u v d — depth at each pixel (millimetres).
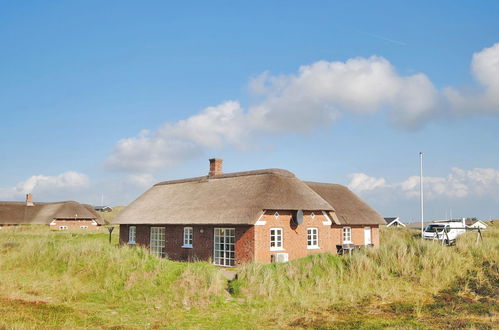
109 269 18250
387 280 18375
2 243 25859
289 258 26109
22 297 14812
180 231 29359
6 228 52719
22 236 37344
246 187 28078
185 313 13898
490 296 16094
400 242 22188
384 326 12484
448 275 18406
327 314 13867
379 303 15289
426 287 17406
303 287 17234
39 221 63844
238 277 17438
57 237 38562
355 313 14039
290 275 17859
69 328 11172
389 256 20328
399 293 16594
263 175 28469
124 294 15992
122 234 35062
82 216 66438
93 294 16031
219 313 13977
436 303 15227
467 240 25094
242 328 12320
